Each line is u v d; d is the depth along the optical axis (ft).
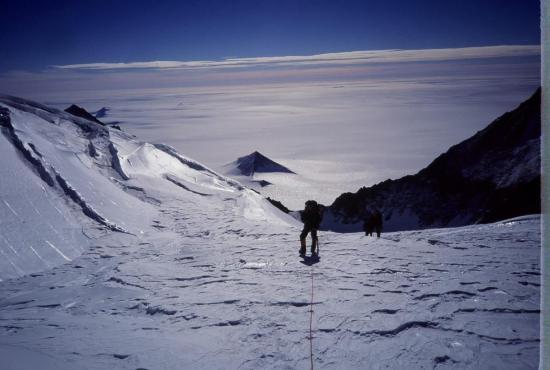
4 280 39.22
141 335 20.75
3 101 104.42
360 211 540.93
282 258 38.81
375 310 21.95
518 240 42.83
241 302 25.55
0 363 15.78
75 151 87.97
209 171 130.41
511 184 400.06
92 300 30.25
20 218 49.73
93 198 65.31
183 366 16.47
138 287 32.86
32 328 23.06
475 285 25.25
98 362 16.74
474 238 45.21
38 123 93.25
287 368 16.06
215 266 38.29
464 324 19.13
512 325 18.84
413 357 16.16
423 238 46.55
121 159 95.30
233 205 91.56
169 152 129.80
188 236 58.03
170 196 83.87
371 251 38.93
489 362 15.29
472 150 518.37
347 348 17.57
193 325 22.18
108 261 44.88
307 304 24.00
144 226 62.95
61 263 45.16
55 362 16.47
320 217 39.29
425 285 26.12
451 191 494.18
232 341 19.17
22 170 61.16
